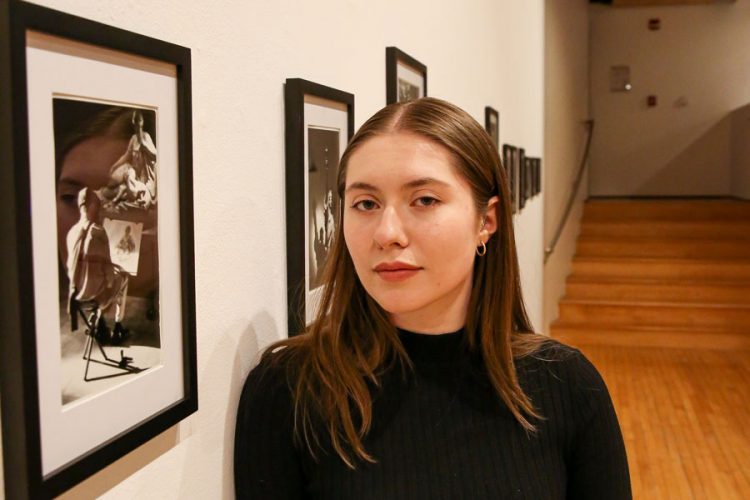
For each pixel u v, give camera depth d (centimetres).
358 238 105
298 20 132
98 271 78
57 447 72
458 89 294
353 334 116
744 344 696
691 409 526
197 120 99
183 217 92
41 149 69
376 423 112
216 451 107
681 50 1021
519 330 130
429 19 243
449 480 111
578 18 902
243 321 114
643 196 1055
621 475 125
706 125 1027
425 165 103
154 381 88
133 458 87
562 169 776
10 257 66
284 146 127
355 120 167
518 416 115
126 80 81
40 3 70
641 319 740
